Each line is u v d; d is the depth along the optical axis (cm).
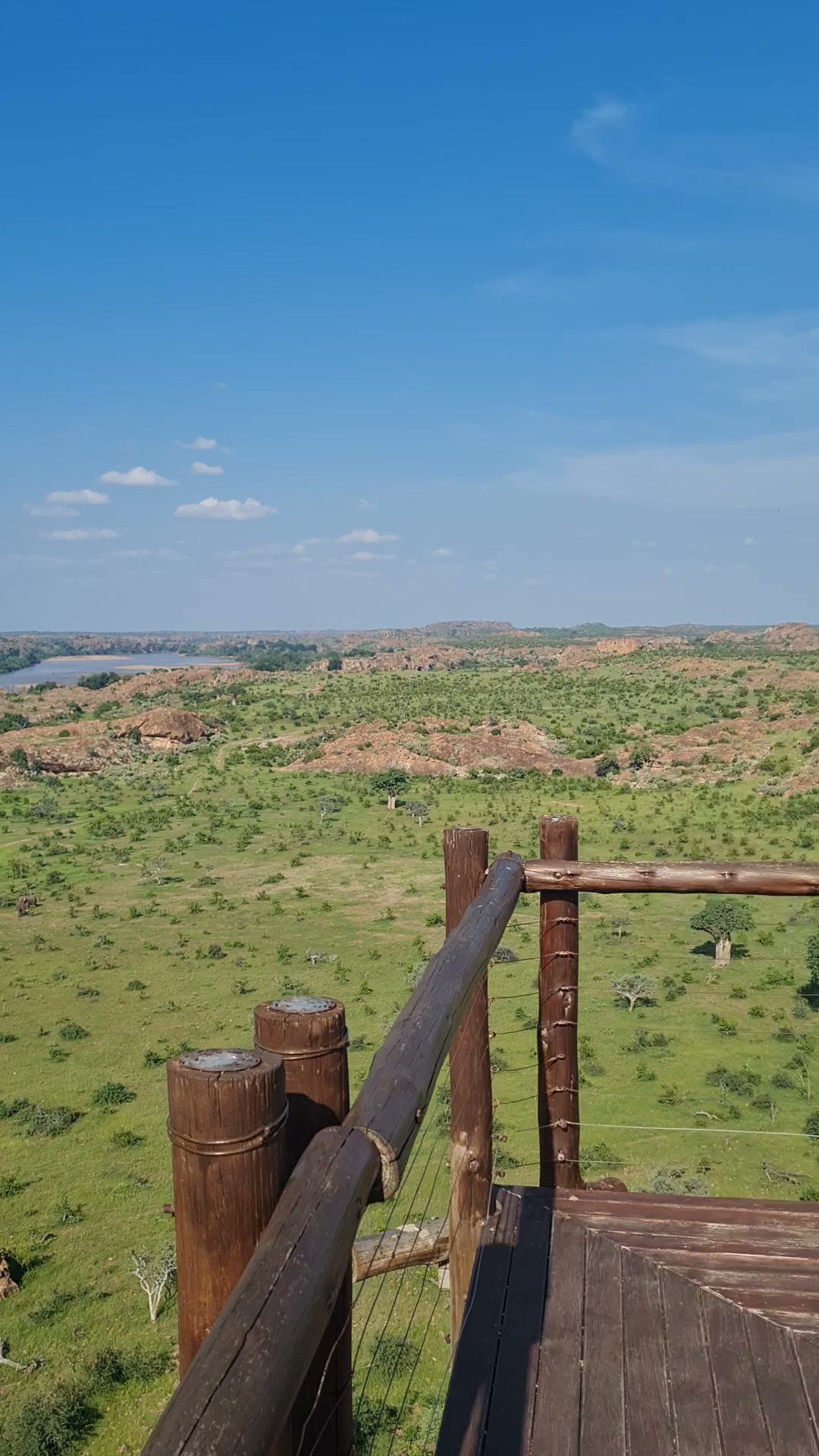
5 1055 2855
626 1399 216
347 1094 141
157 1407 1376
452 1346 278
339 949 3816
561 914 315
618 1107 2341
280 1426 79
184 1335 107
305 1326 86
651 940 3844
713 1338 237
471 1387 220
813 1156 2055
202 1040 2919
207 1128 102
